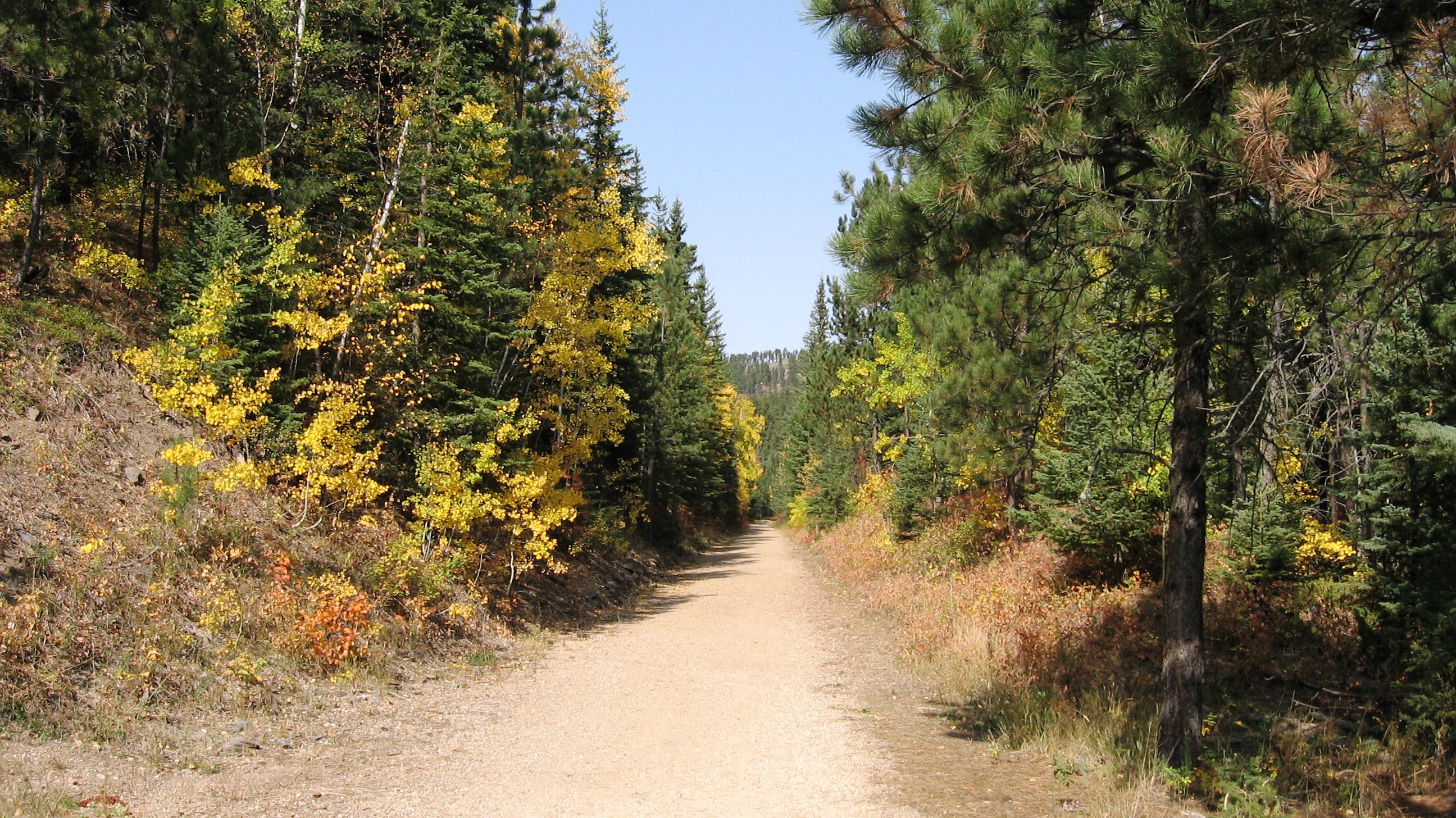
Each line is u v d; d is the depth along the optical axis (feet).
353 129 56.80
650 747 27.17
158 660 27.61
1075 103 21.07
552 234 59.41
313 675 32.24
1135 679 32.55
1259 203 19.71
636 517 94.53
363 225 56.75
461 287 50.75
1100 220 20.71
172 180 49.83
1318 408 28.32
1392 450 26.91
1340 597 34.50
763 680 38.27
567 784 23.15
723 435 171.22
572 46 73.46
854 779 23.99
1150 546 42.75
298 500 42.73
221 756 23.86
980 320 34.60
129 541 32.12
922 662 40.81
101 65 45.16
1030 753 26.68
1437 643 25.22
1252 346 22.61
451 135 50.83
